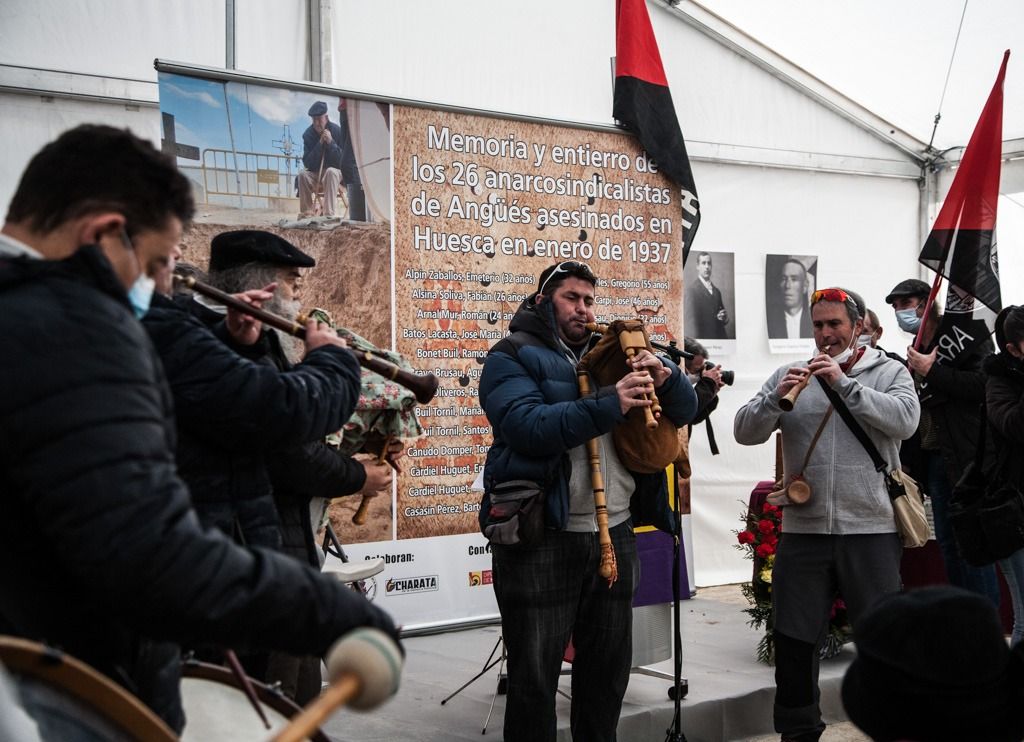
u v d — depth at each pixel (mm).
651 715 4555
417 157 5855
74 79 5680
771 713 4941
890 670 1597
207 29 6031
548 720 3566
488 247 6086
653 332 6648
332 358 2369
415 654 5516
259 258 3018
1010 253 8344
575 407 3436
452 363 5969
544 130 6266
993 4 7277
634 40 6551
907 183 8773
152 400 1438
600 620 3705
